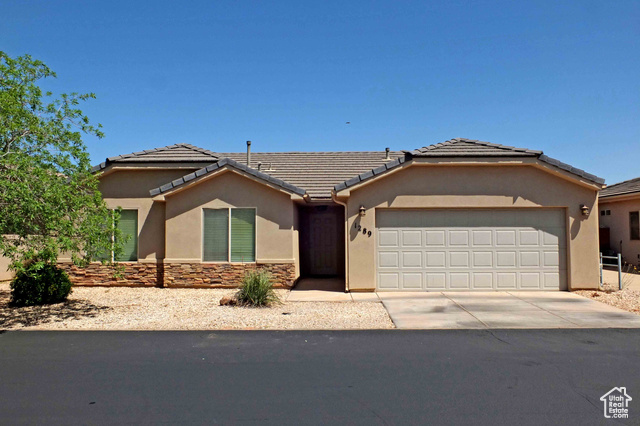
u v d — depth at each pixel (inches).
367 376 252.7
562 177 531.2
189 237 572.4
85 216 402.6
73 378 252.1
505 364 272.2
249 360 282.8
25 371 264.2
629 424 193.0
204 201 573.0
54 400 221.6
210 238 573.3
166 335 344.2
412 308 443.2
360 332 351.3
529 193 534.9
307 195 577.6
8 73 386.3
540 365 270.1
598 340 325.4
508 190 535.2
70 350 305.7
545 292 532.4
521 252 541.3
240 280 552.1
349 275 538.3
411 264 542.9
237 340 329.4
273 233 567.5
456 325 373.4
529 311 426.9
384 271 542.9
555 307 444.5
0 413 207.0
